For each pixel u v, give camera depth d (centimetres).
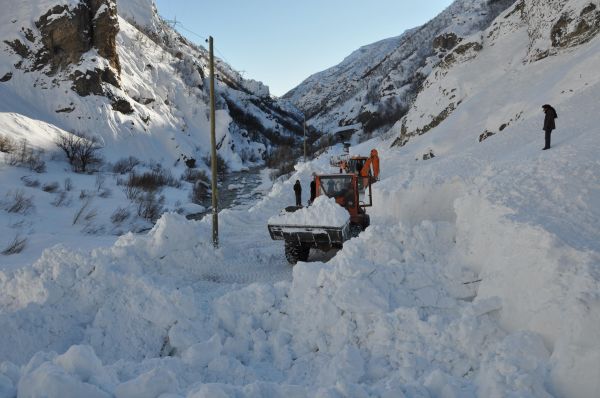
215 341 528
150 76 5662
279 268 1084
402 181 1228
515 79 2941
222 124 6131
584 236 541
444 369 474
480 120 2770
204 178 4228
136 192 2825
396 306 594
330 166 3019
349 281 604
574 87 1983
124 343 615
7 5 4256
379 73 11206
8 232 1750
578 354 390
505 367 416
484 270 611
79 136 3650
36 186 2498
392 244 743
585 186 685
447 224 771
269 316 632
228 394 372
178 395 374
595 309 405
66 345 627
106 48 4597
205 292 855
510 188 732
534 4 3325
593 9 2580
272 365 550
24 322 627
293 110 15562
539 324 459
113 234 2041
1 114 3303
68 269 720
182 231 1022
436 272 639
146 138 4541
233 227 1641
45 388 347
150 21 7288
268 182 4253
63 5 4206
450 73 3681
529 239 552
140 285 689
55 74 4194
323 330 576
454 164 1270
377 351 517
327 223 994
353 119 9138
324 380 483
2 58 4009
